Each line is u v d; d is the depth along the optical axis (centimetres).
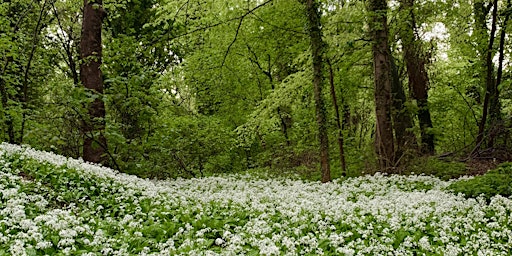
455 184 1276
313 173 1941
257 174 1953
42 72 2303
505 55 2120
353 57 1988
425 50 2222
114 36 2698
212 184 1559
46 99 2256
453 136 2673
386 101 1708
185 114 2325
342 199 1125
